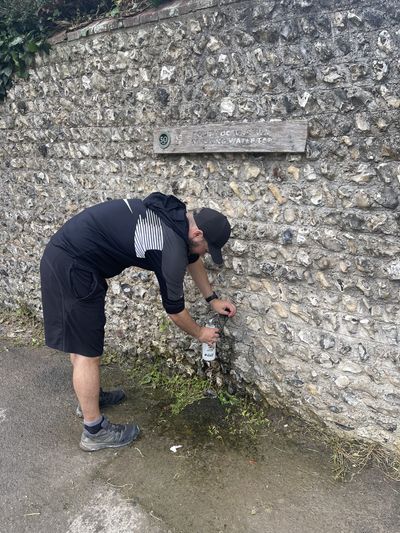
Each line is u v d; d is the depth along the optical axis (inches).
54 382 135.9
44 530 87.4
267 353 115.3
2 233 178.7
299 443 107.6
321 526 86.2
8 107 157.5
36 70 144.1
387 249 91.7
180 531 86.2
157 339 138.7
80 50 130.2
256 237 109.6
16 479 99.4
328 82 90.1
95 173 139.7
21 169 162.4
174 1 112.0
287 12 91.7
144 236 91.9
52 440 111.1
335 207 96.1
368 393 101.1
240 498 92.9
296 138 96.0
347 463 100.6
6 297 186.2
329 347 104.3
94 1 137.6
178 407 122.0
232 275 116.6
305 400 111.0
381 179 89.2
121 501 93.1
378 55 84.0
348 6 84.9
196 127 111.0
